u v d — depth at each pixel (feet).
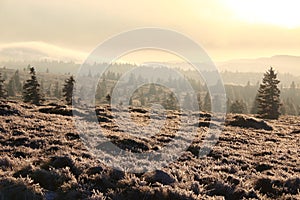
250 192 34.68
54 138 58.70
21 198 27.30
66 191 29.78
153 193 30.83
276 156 61.16
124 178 35.53
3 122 73.61
